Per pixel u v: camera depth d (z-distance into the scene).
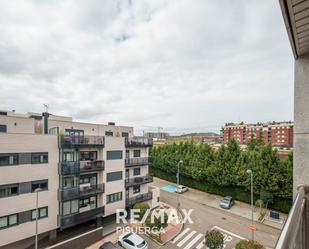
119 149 21.36
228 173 26.19
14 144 14.55
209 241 14.03
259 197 23.67
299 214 1.68
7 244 13.98
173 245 16.52
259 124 71.62
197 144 33.25
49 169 16.30
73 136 17.80
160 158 37.38
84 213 17.89
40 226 15.64
